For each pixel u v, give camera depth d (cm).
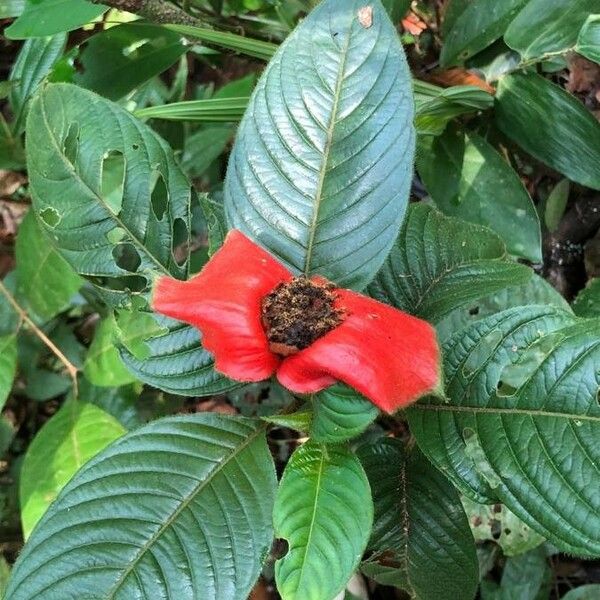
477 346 25
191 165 44
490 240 30
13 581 22
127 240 27
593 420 23
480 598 40
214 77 52
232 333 20
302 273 25
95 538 23
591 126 34
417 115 34
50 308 38
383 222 25
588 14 33
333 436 21
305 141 25
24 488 34
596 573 40
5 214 50
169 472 24
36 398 42
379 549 29
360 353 19
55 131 26
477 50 37
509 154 43
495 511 36
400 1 36
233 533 23
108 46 38
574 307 36
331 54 25
